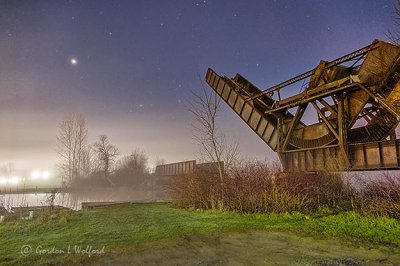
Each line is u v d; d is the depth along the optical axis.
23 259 5.79
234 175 13.19
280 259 5.69
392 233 7.19
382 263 5.34
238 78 21.77
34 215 11.58
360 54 12.05
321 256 5.82
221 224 9.09
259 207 11.02
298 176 11.99
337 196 11.34
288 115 17.75
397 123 11.77
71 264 5.52
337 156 13.18
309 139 14.95
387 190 9.21
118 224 9.46
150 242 7.04
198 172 14.60
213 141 14.84
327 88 13.04
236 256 5.93
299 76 14.92
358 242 6.68
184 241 7.12
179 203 14.55
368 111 13.57
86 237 7.58
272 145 17.80
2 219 10.36
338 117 12.73
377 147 11.62
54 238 7.52
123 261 5.67
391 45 10.95
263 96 19.62
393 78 11.28
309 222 8.90
